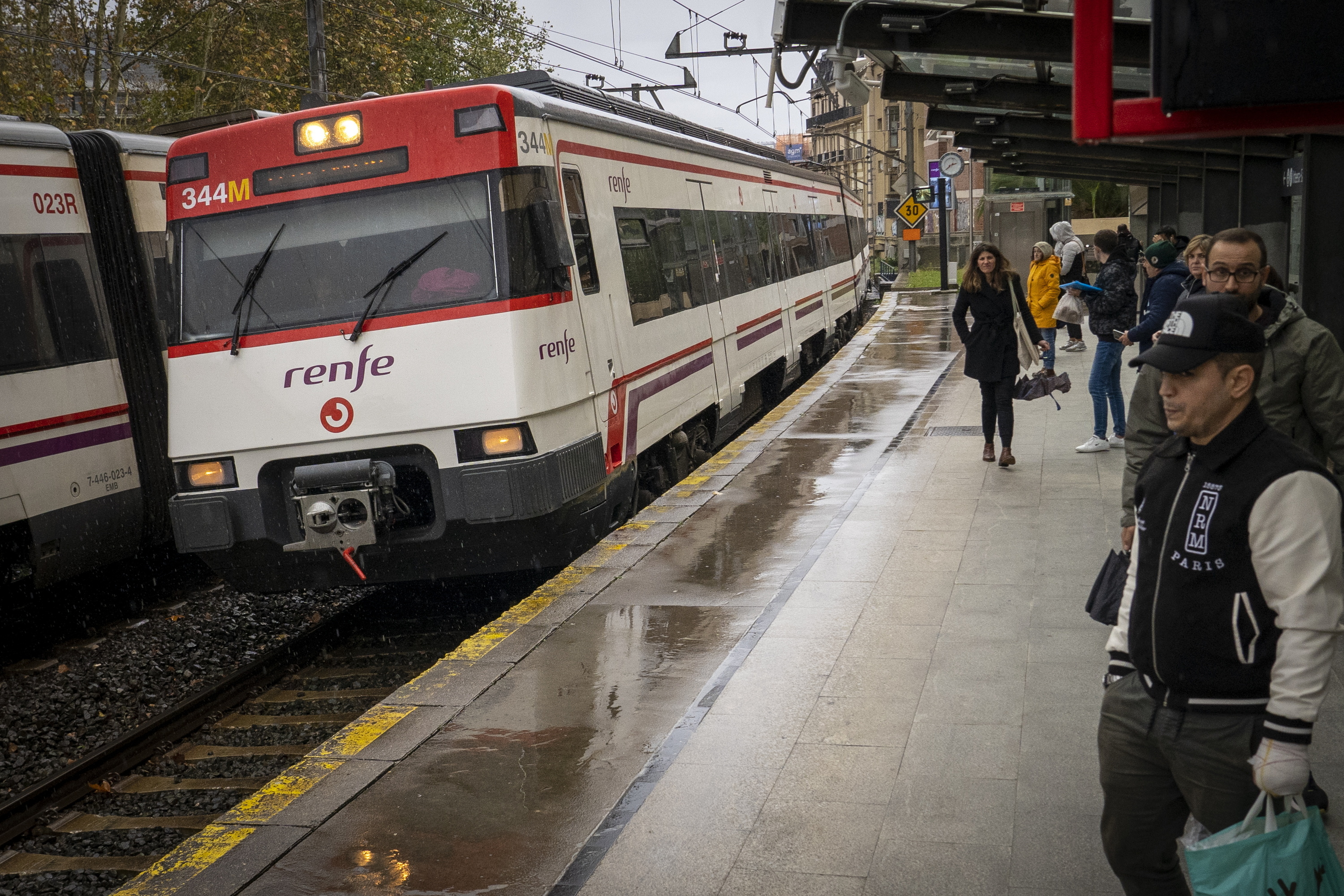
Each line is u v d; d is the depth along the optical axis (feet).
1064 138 33.96
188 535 23.30
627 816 13.19
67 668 25.21
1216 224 35.19
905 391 47.67
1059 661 17.08
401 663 24.54
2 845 17.30
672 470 33.88
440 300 22.43
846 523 26.35
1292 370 13.39
